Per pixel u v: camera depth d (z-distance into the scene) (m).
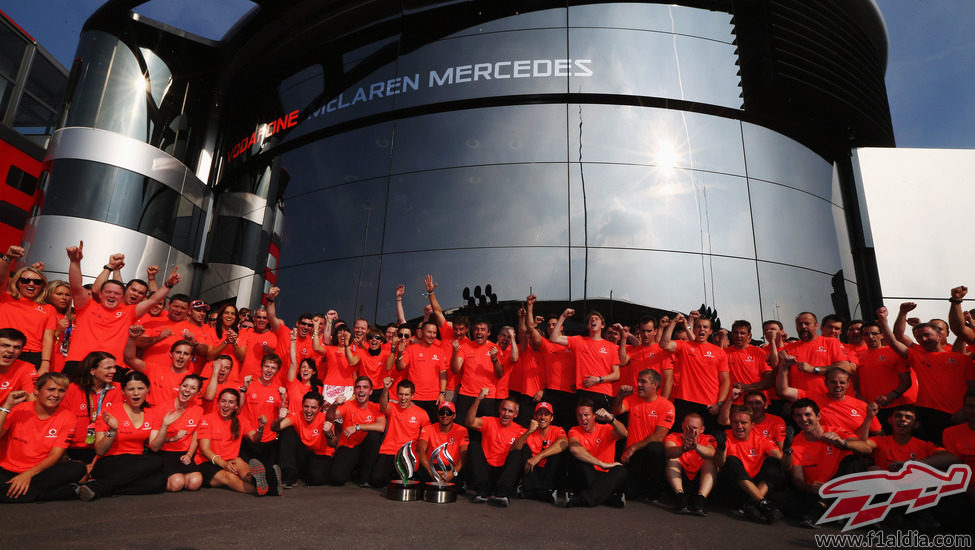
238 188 13.10
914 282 10.00
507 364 6.88
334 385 6.99
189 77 14.16
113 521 3.41
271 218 11.78
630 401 5.89
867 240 10.41
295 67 12.71
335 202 10.81
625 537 3.57
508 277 9.23
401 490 4.79
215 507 4.07
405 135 10.56
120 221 11.98
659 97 10.02
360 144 10.95
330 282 10.28
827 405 5.78
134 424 4.77
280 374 6.89
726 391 6.16
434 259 9.62
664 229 9.40
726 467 4.85
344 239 10.45
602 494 4.89
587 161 9.72
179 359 5.43
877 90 12.35
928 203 10.44
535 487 5.19
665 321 6.15
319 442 5.75
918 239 10.25
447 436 5.72
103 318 5.63
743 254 9.53
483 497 4.85
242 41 13.70
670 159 9.81
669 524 4.12
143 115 13.04
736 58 10.51
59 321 5.30
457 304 9.28
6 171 18.17
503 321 9.04
